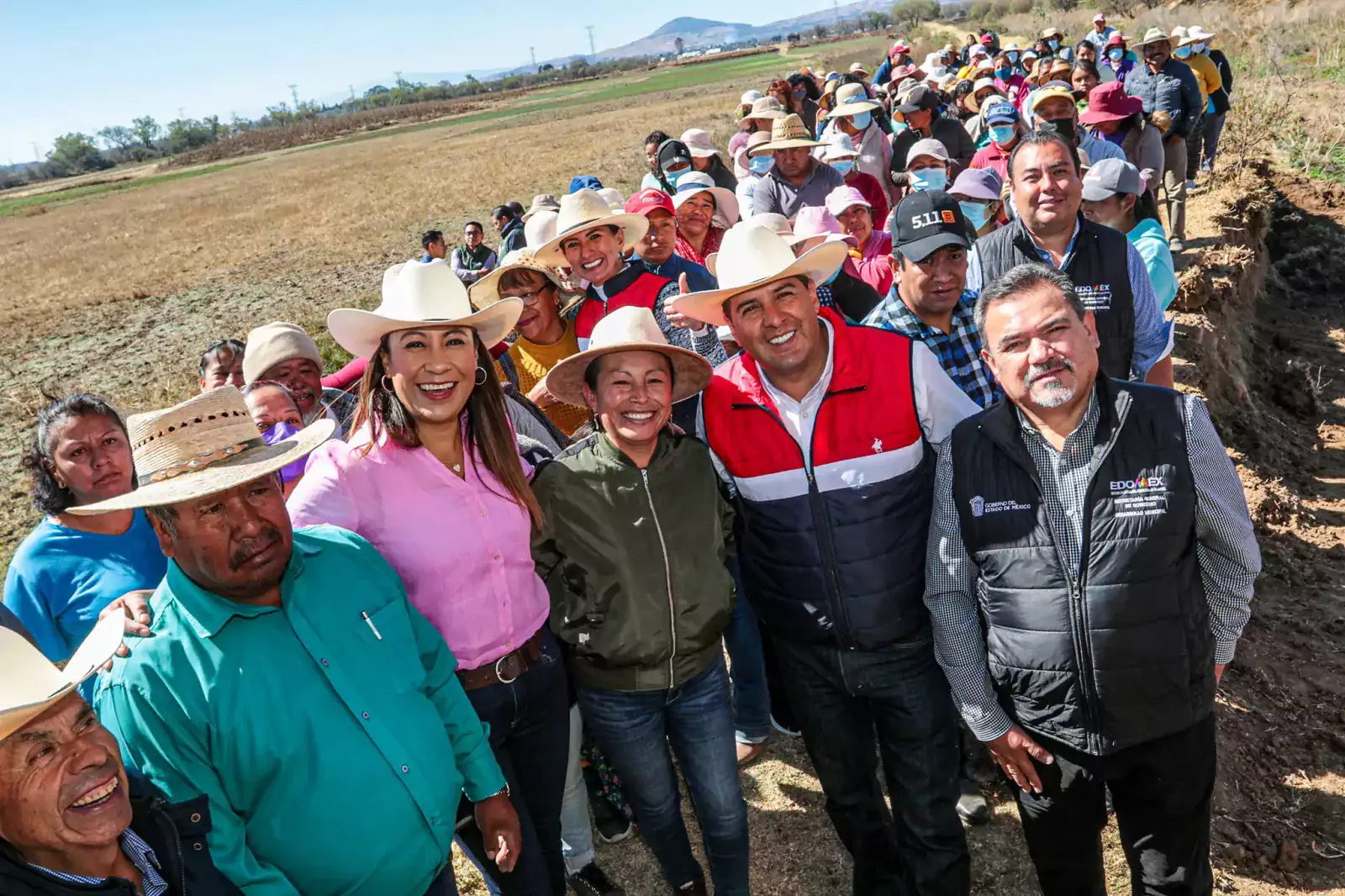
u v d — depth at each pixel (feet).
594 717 10.32
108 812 6.26
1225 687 16.03
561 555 9.98
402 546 9.16
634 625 9.75
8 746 5.83
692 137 27.94
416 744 7.99
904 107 31.07
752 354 10.12
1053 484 8.71
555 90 417.69
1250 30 81.05
